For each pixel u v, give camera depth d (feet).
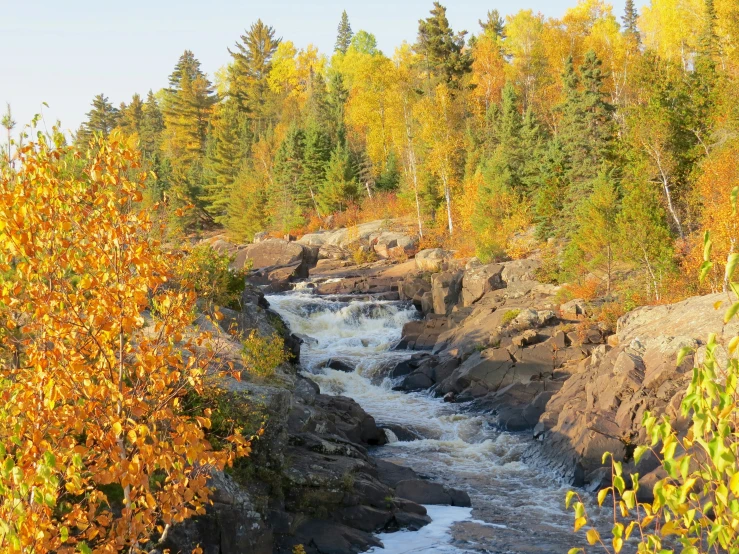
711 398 14.70
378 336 137.69
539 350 101.55
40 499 20.97
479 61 302.86
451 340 123.65
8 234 24.14
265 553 43.37
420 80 299.58
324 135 281.33
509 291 134.41
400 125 238.89
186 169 390.63
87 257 24.98
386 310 147.84
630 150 147.84
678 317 84.12
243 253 190.49
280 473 51.19
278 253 186.50
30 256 24.34
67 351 24.49
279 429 52.08
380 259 209.97
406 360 116.57
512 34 308.40
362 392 110.32
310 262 189.26
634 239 114.52
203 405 47.03
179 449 25.81
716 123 142.51
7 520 21.22
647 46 263.29
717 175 112.47
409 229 224.94
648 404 70.18
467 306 136.77
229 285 84.17
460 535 54.80
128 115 485.97
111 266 25.62
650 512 16.29
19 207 24.41
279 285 173.99
